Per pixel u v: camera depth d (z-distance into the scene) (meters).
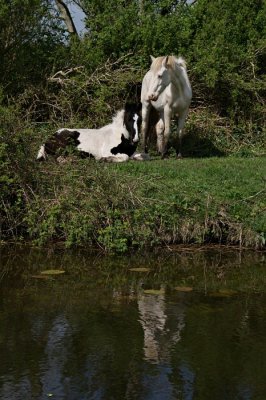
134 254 9.63
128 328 6.64
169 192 10.52
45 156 12.14
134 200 10.11
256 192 10.91
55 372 5.61
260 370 5.71
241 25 18.20
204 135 16.23
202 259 9.44
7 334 6.42
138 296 7.73
